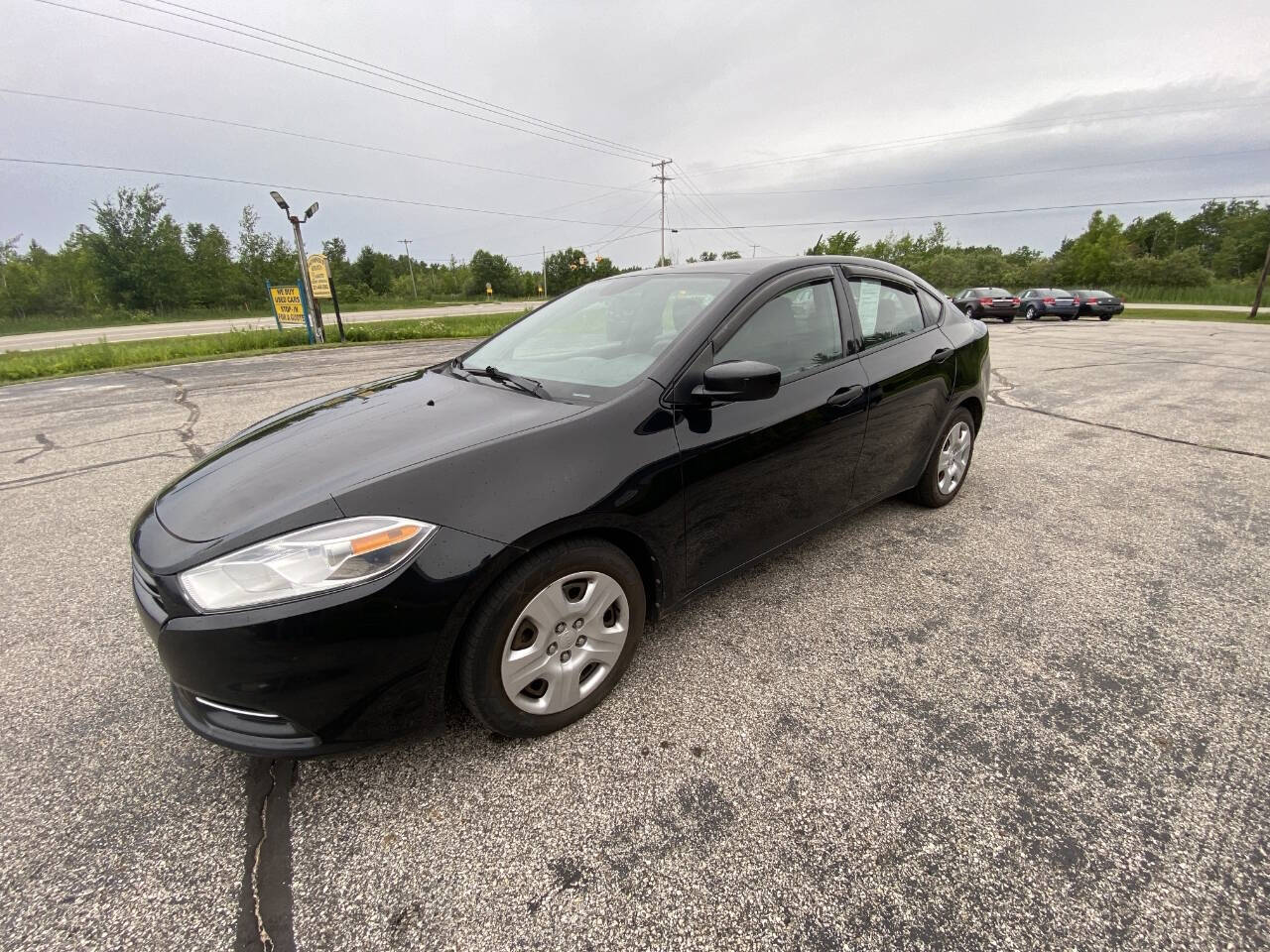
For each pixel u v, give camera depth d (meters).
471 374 2.61
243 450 2.04
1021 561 3.00
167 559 1.54
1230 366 9.72
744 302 2.33
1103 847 1.50
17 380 12.10
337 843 1.55
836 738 1.88
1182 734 1.87
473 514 1.61
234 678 1.45
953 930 1.31
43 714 2.04
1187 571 2.89
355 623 1.47
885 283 3.13
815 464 2.53
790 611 2.58
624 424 1.92
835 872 1.45
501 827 1.59
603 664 1.99
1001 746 1.83
